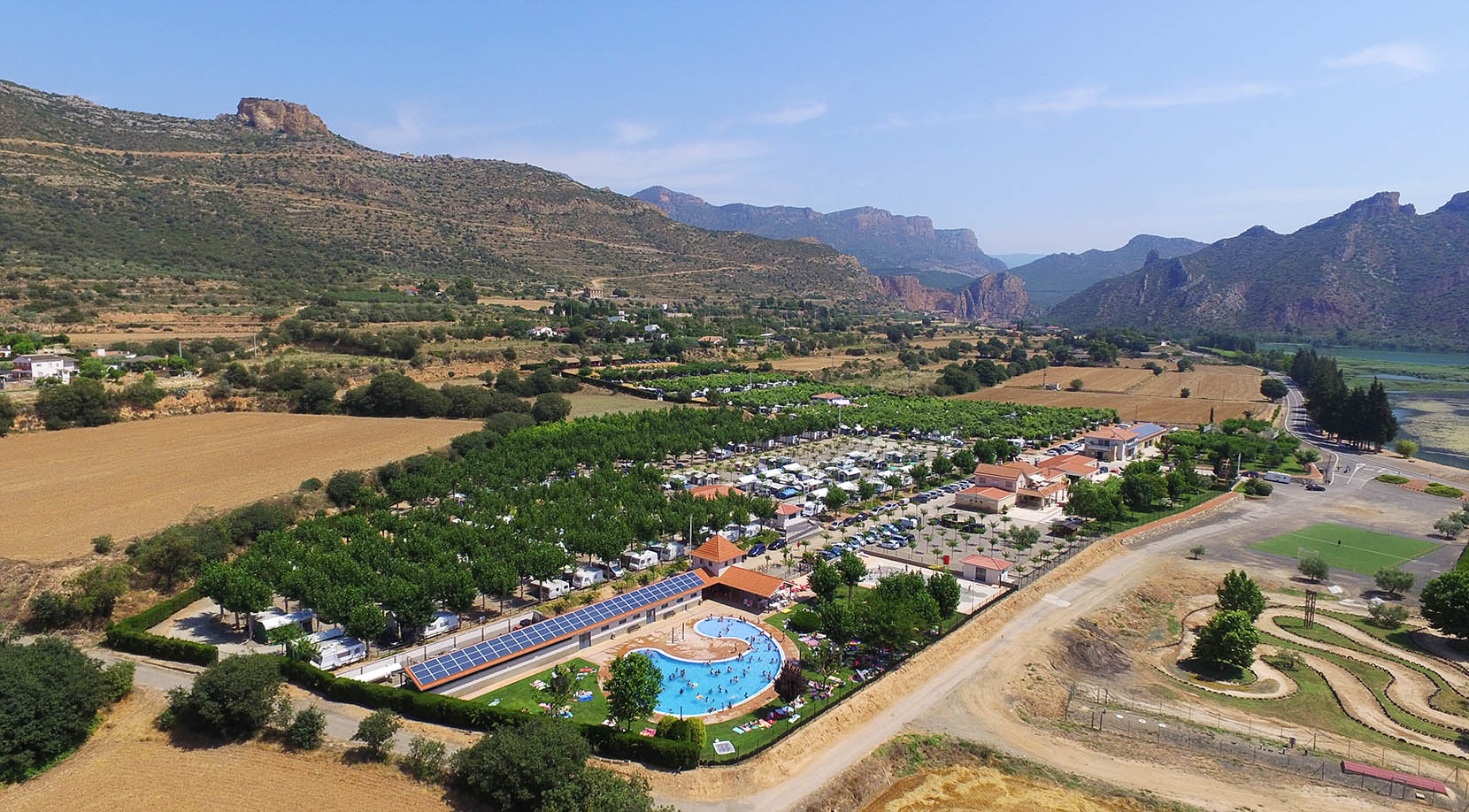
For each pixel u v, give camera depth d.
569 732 67.94
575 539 121.88
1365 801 73.50
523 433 196.62
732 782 70.81
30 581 102.62
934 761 77.88
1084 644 106.31
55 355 192.00
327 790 67.06
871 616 95.56
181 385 196.25
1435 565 139.25
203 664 89.75
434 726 78.19
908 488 185.88
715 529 138.50
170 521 122.56
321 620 99.44
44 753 69.56
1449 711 91.44
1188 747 81.94
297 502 141.50
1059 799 72.69
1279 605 122.31
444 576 103.88
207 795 65.94
